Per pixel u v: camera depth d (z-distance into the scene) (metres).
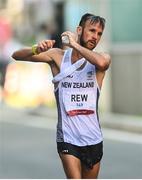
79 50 10.88
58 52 11.41
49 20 39.88
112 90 32.03
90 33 11.21
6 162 20.75
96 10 32.41
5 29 40.06
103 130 27.83
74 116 11.22
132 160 20.86
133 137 25.89
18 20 44.53
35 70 37.41
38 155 22.08
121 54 31.73
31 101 37.12
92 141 11.28
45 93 36.72
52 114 32.44
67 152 11.23
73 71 11.20
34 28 42.09
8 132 27.66
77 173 11.17
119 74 31.83
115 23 31.92
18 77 38.28
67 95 11.23
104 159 21.03
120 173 18.81
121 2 31.70
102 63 10.90
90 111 11.25
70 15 34.59
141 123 27.22
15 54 11.44
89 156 11.32
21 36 43.88
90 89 11.24
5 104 37.69
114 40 31.94
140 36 30.98
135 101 31.34
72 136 11.23
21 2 44.59
